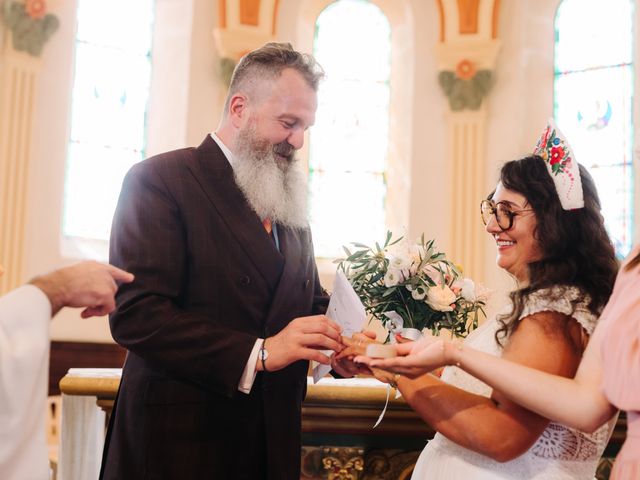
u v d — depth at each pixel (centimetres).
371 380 363
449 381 270
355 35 1091
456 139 1033
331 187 1059
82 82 995
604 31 1027
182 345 249
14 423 177
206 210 267
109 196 1004
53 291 191
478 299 310
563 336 231
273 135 273
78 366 913
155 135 1024
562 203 246
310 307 289
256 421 267
